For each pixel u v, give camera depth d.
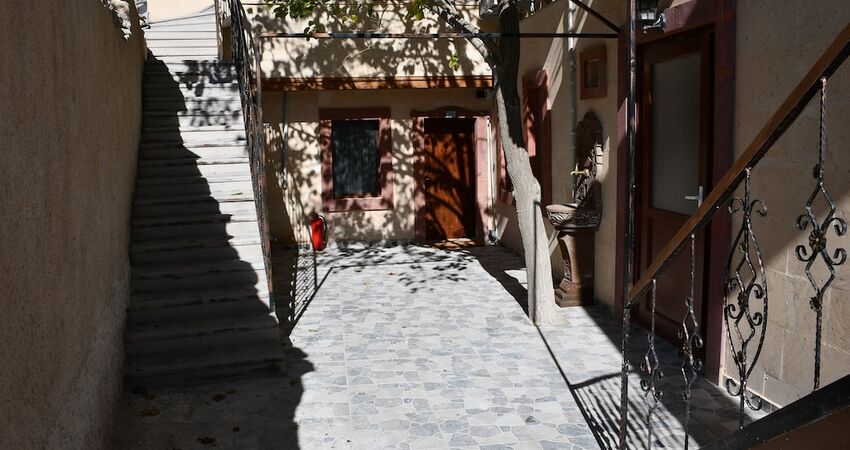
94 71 5.45
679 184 6.93
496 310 8.56
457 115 13.27
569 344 7.21
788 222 5.11
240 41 9.76
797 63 5.01
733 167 2.83
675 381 6.10
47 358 3.41
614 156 7.96
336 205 13.22
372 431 5.29
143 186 8.33
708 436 5.06
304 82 12.48
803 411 2.19
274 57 12.38
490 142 13.38
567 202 9.31
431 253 12.53
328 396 5.96
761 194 5.39
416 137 13.28
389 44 12.59
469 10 12.68
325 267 11.39
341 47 12.52
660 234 7.27
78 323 4.21
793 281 5.09
